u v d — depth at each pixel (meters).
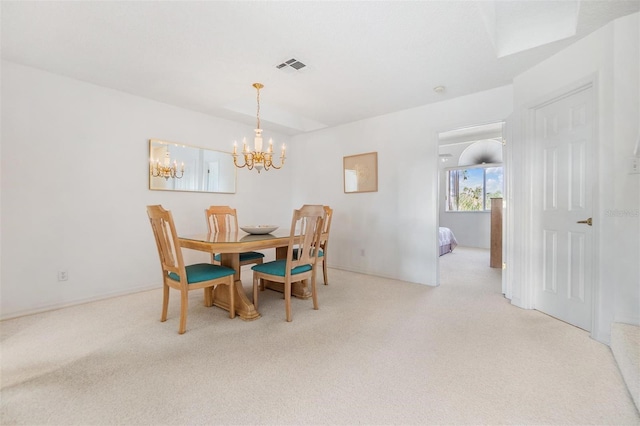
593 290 2.20
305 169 5.26
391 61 2.67
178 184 3.84
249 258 3.38
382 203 4.25
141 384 1.66
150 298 3.22
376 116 4.30
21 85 2.70
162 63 2.70
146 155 3.55
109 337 2.25
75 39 2.30
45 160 2.84
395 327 2.45
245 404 1.50
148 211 2.51
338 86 3.23
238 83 3.14
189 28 2.16
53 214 2.88
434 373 1.77
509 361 1.90
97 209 3.17
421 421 1.38
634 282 2.02
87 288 3.09
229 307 2.75
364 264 4.47
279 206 5.25
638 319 2.01
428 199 3.81
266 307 2.95
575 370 1.79
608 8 1.94
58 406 1.47
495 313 2.76
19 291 2.70
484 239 7.40
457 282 3.94
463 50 2.49
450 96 3.53
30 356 1.96
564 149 2.53
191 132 4.00
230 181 4.48
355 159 4.54
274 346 2.11
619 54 2.03
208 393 1.58
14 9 1.93
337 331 2.37
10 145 2.65
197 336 2.27
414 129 3.92
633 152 1.98
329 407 1.48
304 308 2.91
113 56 2.56
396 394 1.58
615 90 2.05
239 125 4.61
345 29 2.18
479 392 1.59
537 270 2.82
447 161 7.99
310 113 4.16
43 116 2.82
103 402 1.50
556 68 2.52
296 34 2.24
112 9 1.94
